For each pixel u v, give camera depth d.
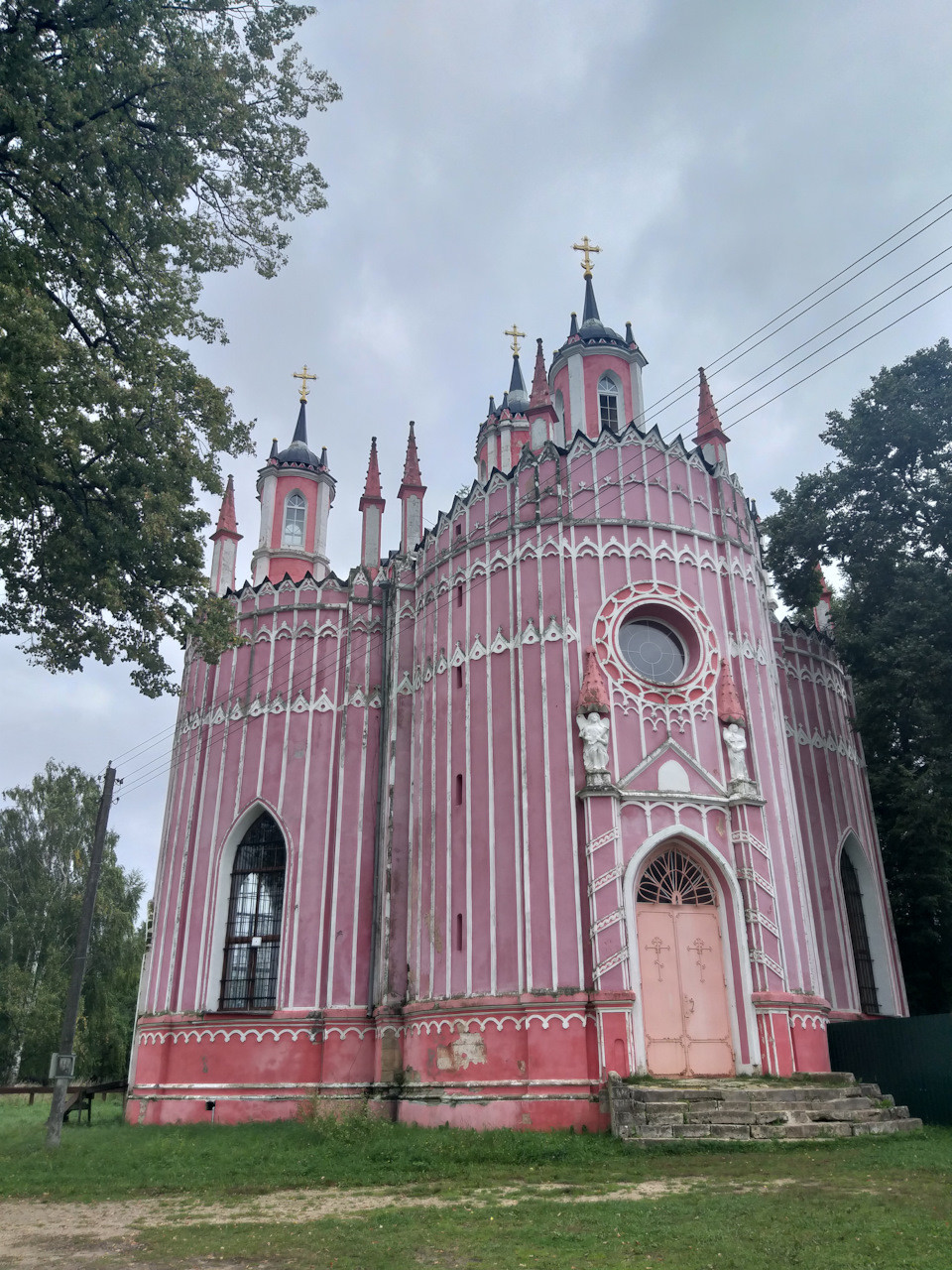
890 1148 15.70
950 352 28.17
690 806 22.25
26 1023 50.53
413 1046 22.98
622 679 23.05
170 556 18.97
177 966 27.23
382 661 29.06
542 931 20.91
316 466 37.62
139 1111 26.02
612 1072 19.16
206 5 18.58
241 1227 11.34
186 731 30.39
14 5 16.23
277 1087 24.89
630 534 24.36
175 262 19.72
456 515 26.47
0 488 16.69
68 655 19.33
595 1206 11.82
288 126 20.11
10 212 16.70
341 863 26.83
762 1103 18.02
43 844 55.31
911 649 25.58
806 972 21.94
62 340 16.09
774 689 25.17
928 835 29.88
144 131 18.53
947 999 31.80
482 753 23.44
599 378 30.44
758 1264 8.88
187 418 19.64
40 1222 12.27
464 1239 10.28
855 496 29.02
